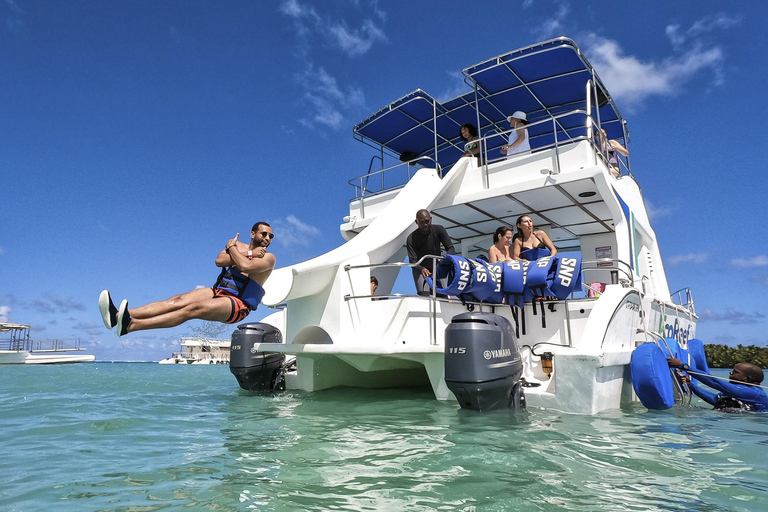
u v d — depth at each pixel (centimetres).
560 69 842
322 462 296
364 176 970
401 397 611
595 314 529
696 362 917
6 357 2895
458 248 1096
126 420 453
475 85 872
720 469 287
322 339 698
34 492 239
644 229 921
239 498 230
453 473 273
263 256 424
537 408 500
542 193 753
